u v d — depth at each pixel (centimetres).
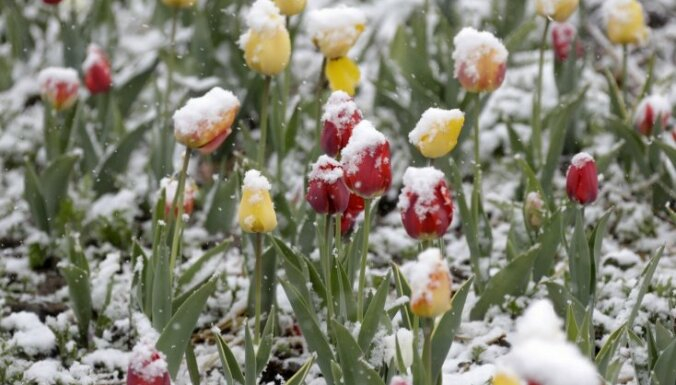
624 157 641
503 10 806
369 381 354
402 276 413
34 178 568
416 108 637
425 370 343
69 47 702
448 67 647
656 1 916
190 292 461
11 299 534
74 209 585
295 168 638
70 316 517
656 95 616
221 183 592
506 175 651
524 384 251
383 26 857
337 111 398
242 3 730
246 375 388
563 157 674
